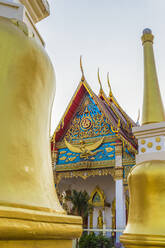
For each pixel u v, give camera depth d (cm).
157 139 288
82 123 2375
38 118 124
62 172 2281
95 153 2175
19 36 124
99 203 2478
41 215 95
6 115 107
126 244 248
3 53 115
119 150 2073
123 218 1869
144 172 256
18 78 115
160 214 243
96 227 2420
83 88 2430
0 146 100
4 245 82
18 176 101
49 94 138
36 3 215
